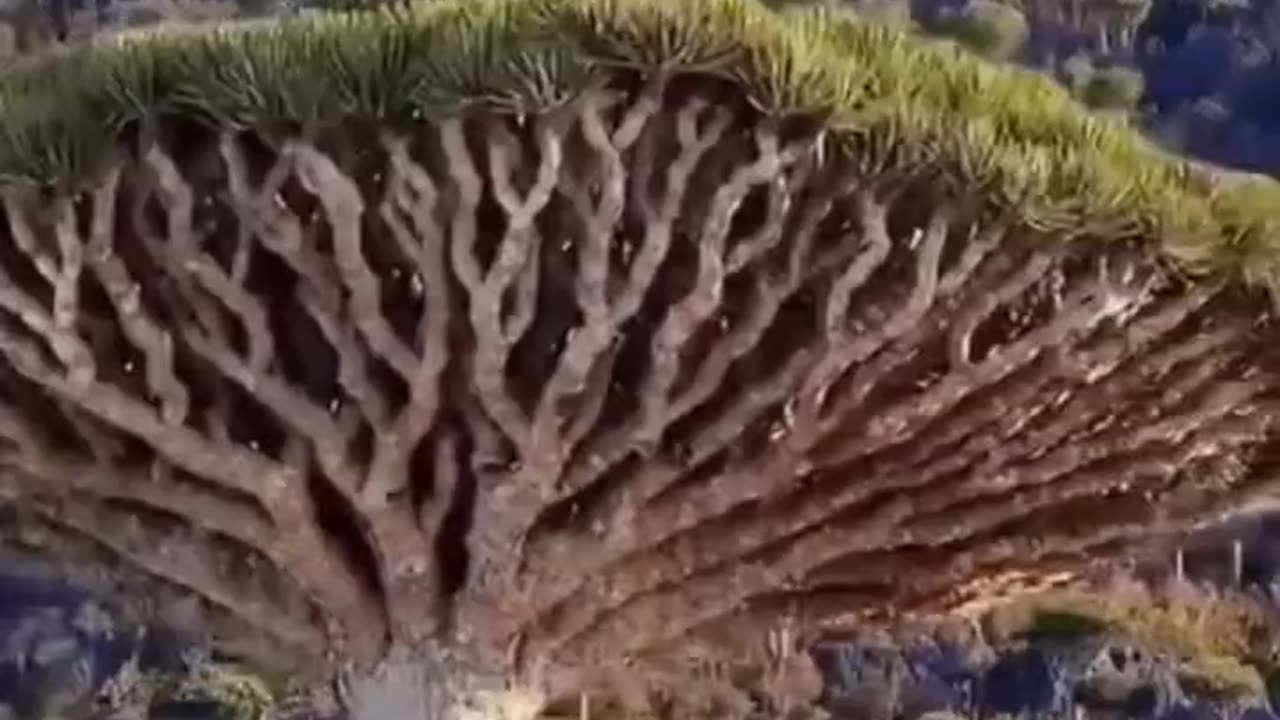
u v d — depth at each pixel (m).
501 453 5.64
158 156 5.11
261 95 4.96
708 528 6.05
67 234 5.20
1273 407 5.98
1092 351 5.64
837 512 6.11
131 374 5.57
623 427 5.58
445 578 5.96
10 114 5.09
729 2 4.88
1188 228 5.32
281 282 5.41
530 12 4.86
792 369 5.51
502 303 5.28
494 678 6.01
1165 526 6.47
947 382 5.60
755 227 5.22
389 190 5.11
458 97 4.88
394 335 5.37
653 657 6.69
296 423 5.55
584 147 5.02
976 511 6.24
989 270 5.34
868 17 5.52
